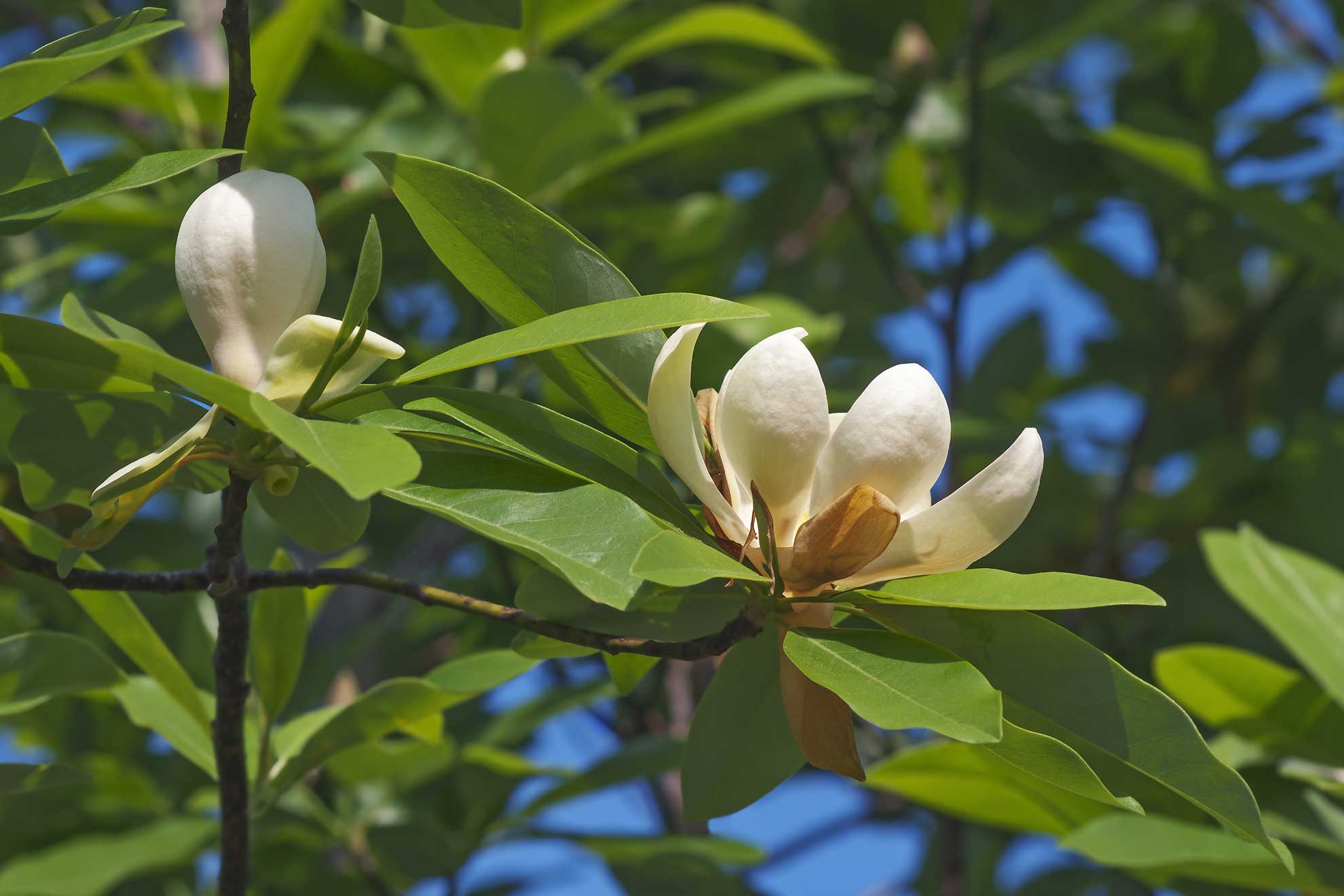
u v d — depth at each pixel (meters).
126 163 1.24
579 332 1.22
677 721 2.05
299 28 1.77
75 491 1.28
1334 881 1.46
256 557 1.56
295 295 1.25
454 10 1.29
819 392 1.25
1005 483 1.24
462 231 1.27
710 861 1.71
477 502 1.25
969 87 2.22
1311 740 1.50
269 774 1.43
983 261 2.57
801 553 1.24
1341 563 2.15
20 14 2.58
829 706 1.26
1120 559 2.59
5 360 1.25
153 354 1.19
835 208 2.79
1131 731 1.25
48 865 1.57
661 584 1.22
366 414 1.26
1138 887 1.96
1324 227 1.91
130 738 2.03
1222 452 2.54
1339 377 2.85
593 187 2.06
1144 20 2.90
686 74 2.67
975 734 1.21
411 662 2.23
